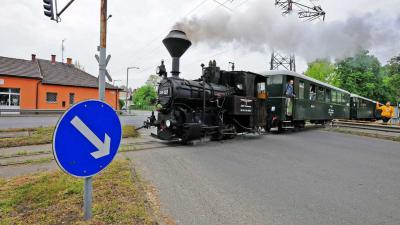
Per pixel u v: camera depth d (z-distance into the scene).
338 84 37.06
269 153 8.27
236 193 4.50
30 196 3.76
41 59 31.62
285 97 14.08
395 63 36.66
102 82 5.50
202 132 10.17
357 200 4.33
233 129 11.54
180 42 9.67
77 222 2.89
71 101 29.28
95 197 3.72
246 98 11.75
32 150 7.93
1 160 6.60
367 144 11.26
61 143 2.28
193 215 3.55
